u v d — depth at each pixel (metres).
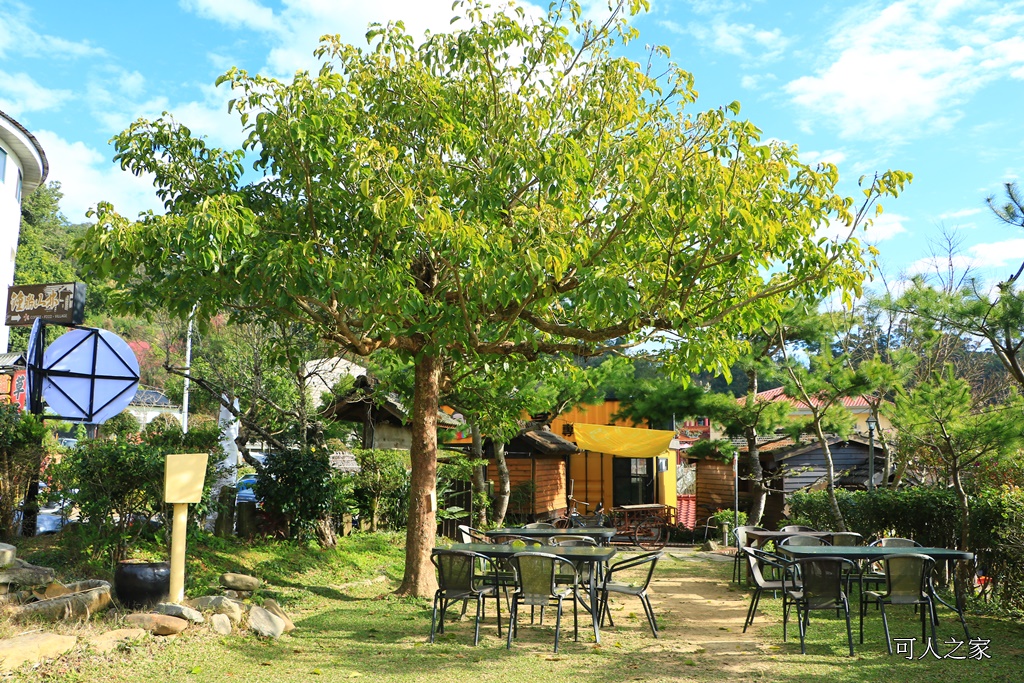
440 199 7.77
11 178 19.55
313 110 7.90
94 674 5.54
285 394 13.34
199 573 8.95
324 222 9.25
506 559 8.52
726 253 8.48
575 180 8.67
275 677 5.90
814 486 18.28
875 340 15.41
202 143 9.45
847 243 8.38
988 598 9.23
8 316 10.91
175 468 7.33
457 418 17.69
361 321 9.30
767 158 8.27
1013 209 7.50
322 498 11.80
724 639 7.64
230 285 8.16
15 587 7.22
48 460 9.66
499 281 7.54
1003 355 8.21
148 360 25.84
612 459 23.38
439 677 6.05
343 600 9.43
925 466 13.73
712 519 19.78
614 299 7.59
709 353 9.37
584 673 6.23
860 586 7.52
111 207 7.63
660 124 9.27
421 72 9.00
